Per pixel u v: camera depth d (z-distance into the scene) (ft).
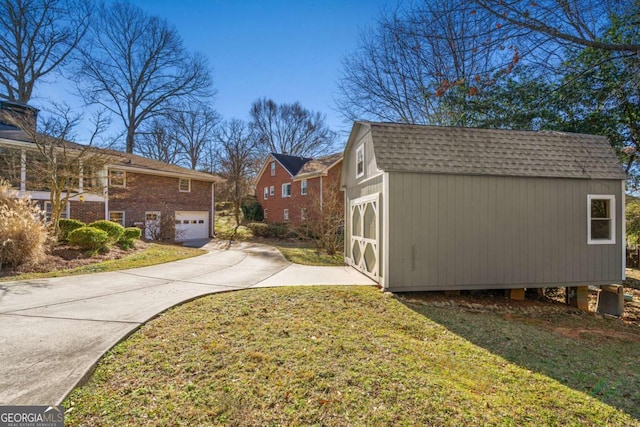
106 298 17.39
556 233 23.13
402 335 14.62
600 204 24.04
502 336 15.99
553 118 34.06
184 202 59.57
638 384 11.76
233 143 86.12
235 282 22.50
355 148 31.12
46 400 8.00
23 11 64.90
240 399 8.54
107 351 10.69
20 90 66.33
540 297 26.66
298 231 59.72
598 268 23.62
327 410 8.30
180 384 9.10
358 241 29.07
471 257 22.17
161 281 22.38
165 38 87.40
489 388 10.30
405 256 21.52
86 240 30.42
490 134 24.36
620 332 19.35
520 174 22.34
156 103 90.79
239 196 74.90
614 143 34.06
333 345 12.39
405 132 23.32
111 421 7.45
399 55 48.88
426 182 21.80
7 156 38.06
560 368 12.68
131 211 51.78
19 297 17.42
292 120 125.59
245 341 12.21
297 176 74.28
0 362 9.76
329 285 22.20
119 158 42.47
